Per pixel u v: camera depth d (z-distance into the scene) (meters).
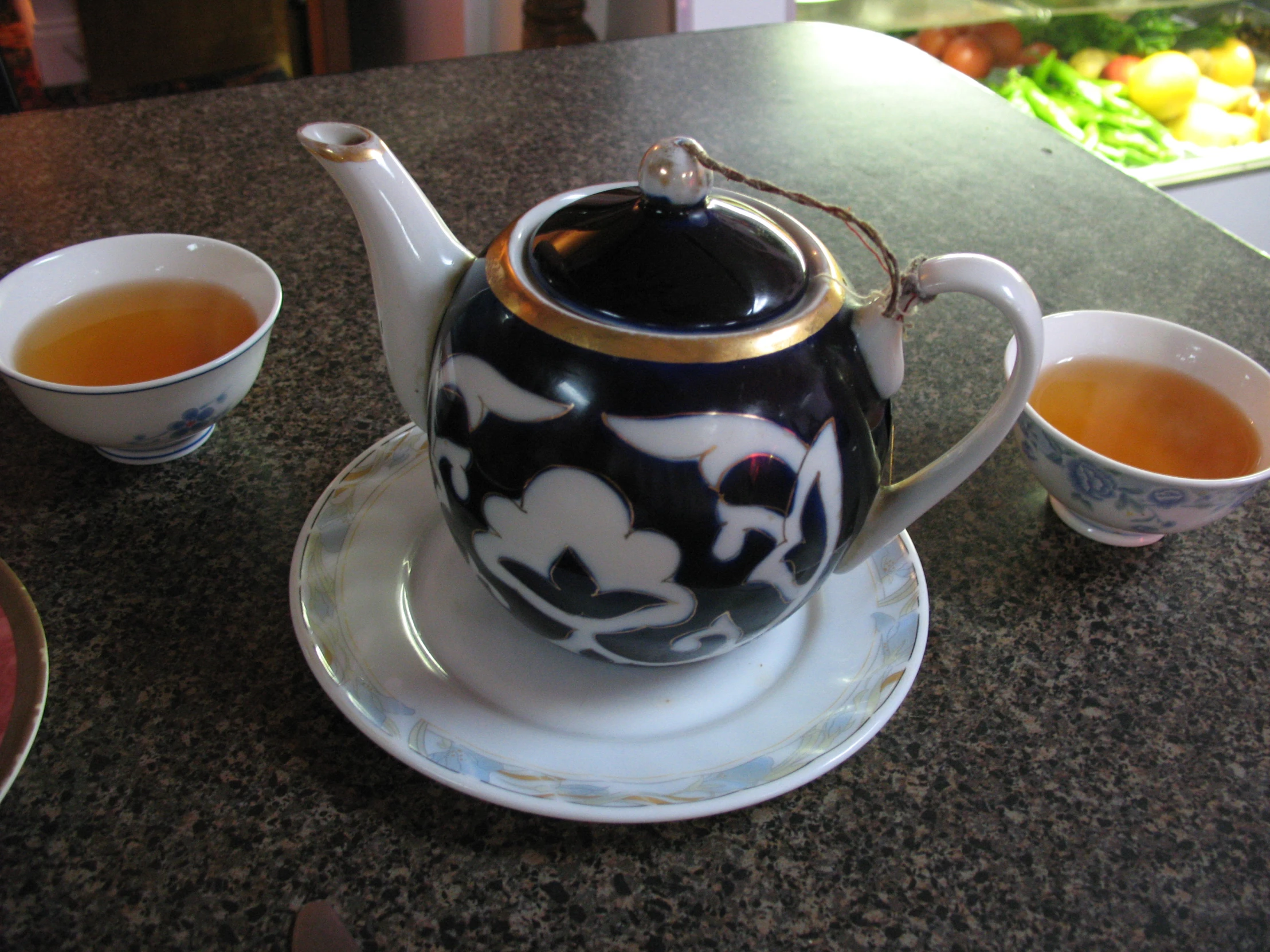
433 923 0.38
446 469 0.41
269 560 0.52
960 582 0.54
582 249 0.39
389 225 0.42
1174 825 0.43
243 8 1.73
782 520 0.39
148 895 0.38
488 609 0.50
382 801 0.42
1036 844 0.42
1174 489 0.49
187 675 0.46
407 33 1.99
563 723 0.44
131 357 0.57
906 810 0.43
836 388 0.39
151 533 0.53
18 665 0.43
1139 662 0.50
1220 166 1.65
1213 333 0.74
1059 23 1.76
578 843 0.41
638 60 1.10
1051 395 0.60
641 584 0.39
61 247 0.74
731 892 0.40
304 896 0.38
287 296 0.72
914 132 1.01
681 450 0.36
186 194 0.82
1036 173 0.95
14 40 1.78
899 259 0.80
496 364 0.38
